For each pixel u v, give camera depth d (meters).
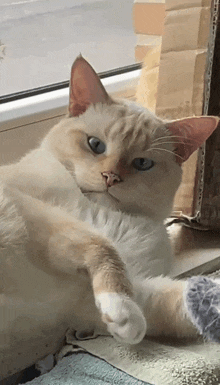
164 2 1.27
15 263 0.70
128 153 0.90
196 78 1.18
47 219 0.75
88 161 0.90
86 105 0.94
